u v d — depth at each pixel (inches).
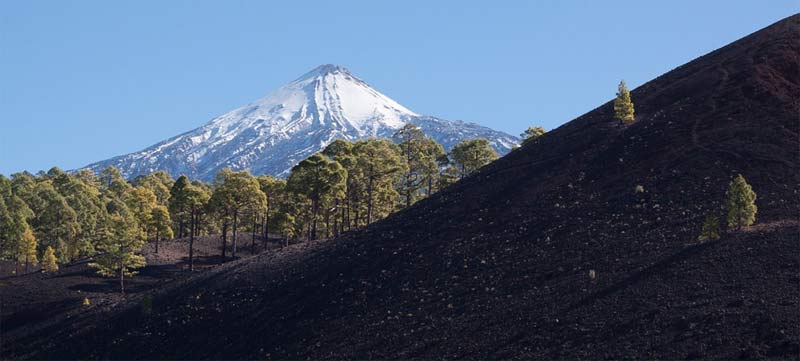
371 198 5477.4
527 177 4124.0
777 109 3838.6
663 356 2300.7
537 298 2906.0
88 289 5012.3
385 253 3848.4
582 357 2434.8
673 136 3900.1
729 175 3395.7
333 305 3496.6
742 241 2800.2
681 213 3211.1
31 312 4719.5
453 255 3543.3
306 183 4963.1
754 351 2202.3
